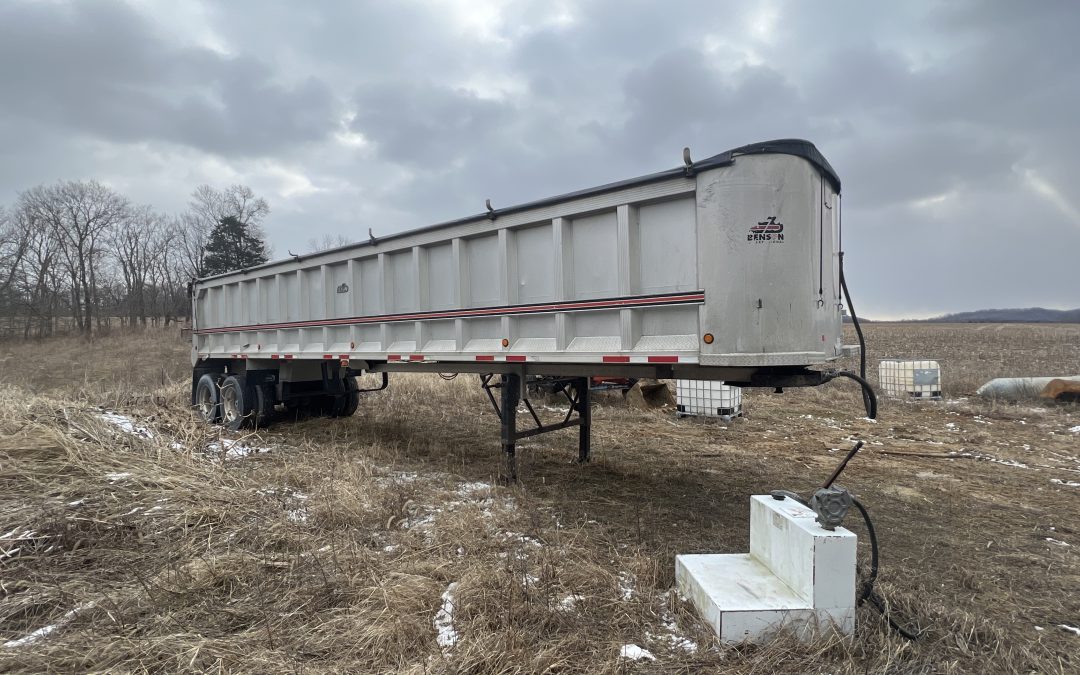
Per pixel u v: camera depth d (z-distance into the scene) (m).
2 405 6.76
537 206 5.27
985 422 10.55
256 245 52.88
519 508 5.26
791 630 2.94
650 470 7.00
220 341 10.67
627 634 3.10
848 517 5.34
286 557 3.94
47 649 2.80
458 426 10.05
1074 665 2.95
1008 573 4.09
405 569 3.75
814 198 4.48
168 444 6.62
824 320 4.75
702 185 4.26
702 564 3.51
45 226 48.56
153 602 3.30
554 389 7.20
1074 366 18.52
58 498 4.64
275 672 2.69
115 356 30.28
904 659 2.91
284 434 9.18
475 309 5.91
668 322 4.55
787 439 9.05
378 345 7.13
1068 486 6.44
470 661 2.73
